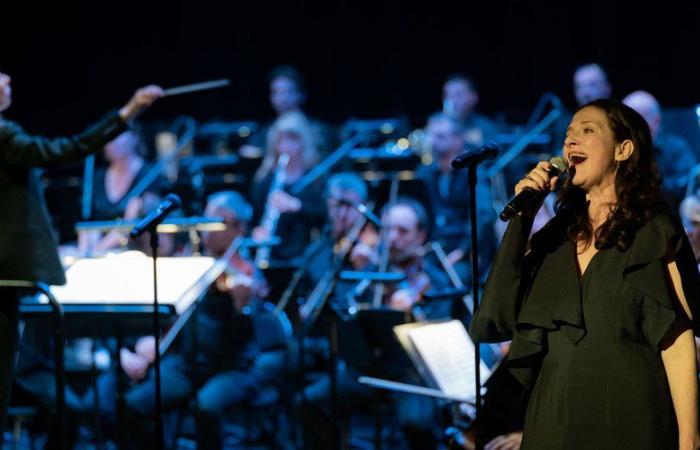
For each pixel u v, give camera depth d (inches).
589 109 366.3
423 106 1178.0
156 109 1200.2
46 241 540.1
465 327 657.0
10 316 527.2
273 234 901.2
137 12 1190.9
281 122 967.6
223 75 1198.9
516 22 1143.0
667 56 1102.4
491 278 366.3
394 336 642.2
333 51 1190.9
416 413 665.0
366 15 1182.9
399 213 737.6
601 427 343.3
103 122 564.7
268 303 775.7
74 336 649.6
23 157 531.8
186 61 1197.7
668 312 341.4
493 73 1155.9
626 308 346.0
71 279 575.5
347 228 790.5
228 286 728.3
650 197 354.9
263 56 1198.9
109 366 762.8
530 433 361.1
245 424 826.8
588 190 367.9
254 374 720.3
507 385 414.6
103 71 1192.8
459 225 863.7
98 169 957.8
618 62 1115.3
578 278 355.9
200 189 829.2
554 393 354.0
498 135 971.9
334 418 649.6
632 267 345.7
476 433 422.6
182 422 804.6
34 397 691.4
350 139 1008.9
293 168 952.3
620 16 1111.6
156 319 503.2
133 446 698.2
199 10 1192.2
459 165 436.5
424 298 626.8
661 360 349.7
